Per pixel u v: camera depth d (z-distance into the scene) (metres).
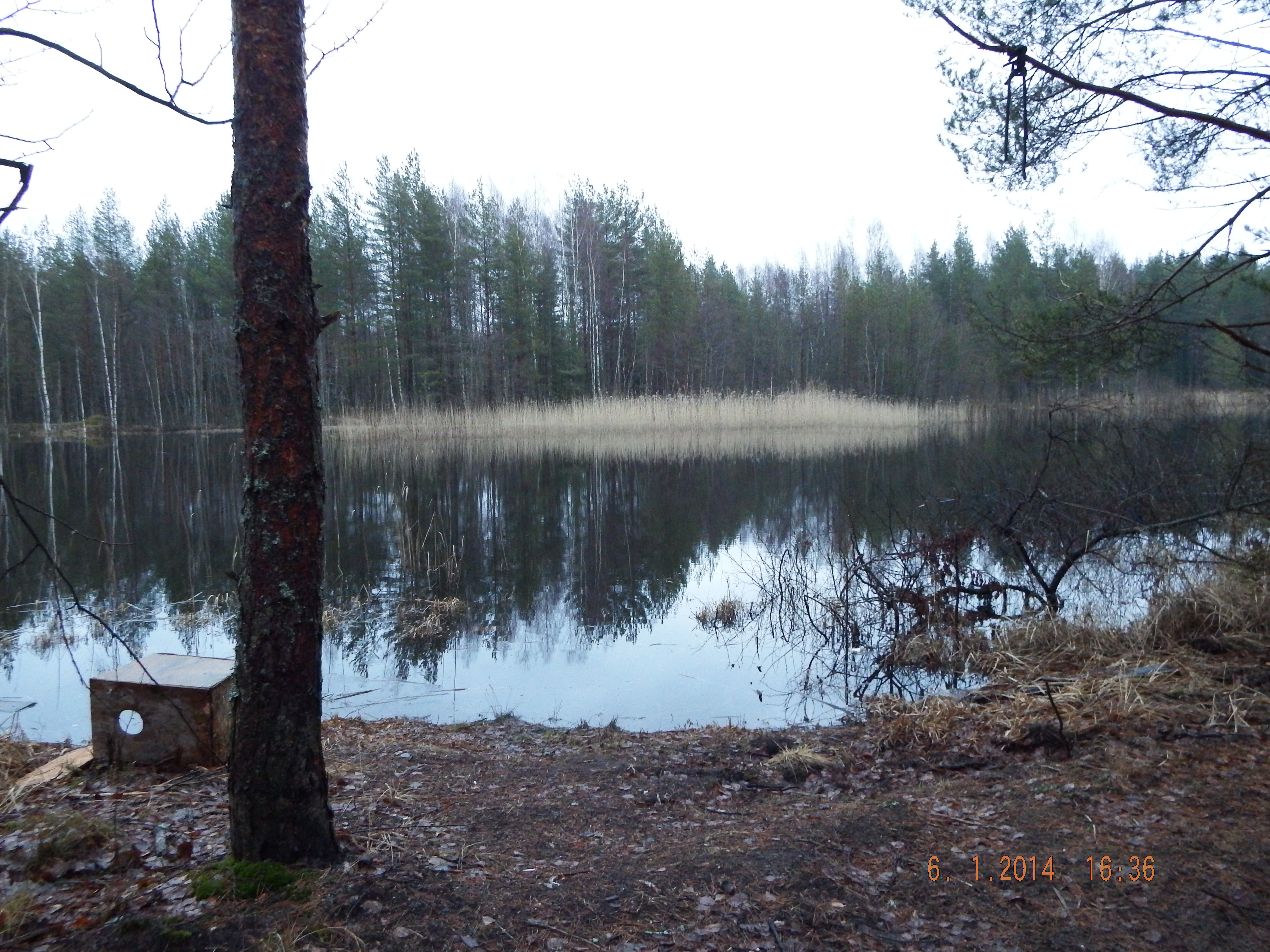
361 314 38.47
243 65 2.67
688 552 12.84
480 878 3.03
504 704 6.68
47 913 2.71
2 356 40.91
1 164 2.82
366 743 5.18
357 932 2.58
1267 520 8.03
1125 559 9.51
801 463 23.39
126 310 47.09
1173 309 6.11
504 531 14.62
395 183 37.53
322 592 2.95
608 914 2.82
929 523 11.12
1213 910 2.85
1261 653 5.88
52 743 5.23
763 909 2.86
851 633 8.53
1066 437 16.77
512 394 40.34
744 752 5.07
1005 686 6.16
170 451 31.25
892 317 46.81
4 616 9.45
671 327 43.84
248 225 2.71
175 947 2.44
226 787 4.02
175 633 8.84
